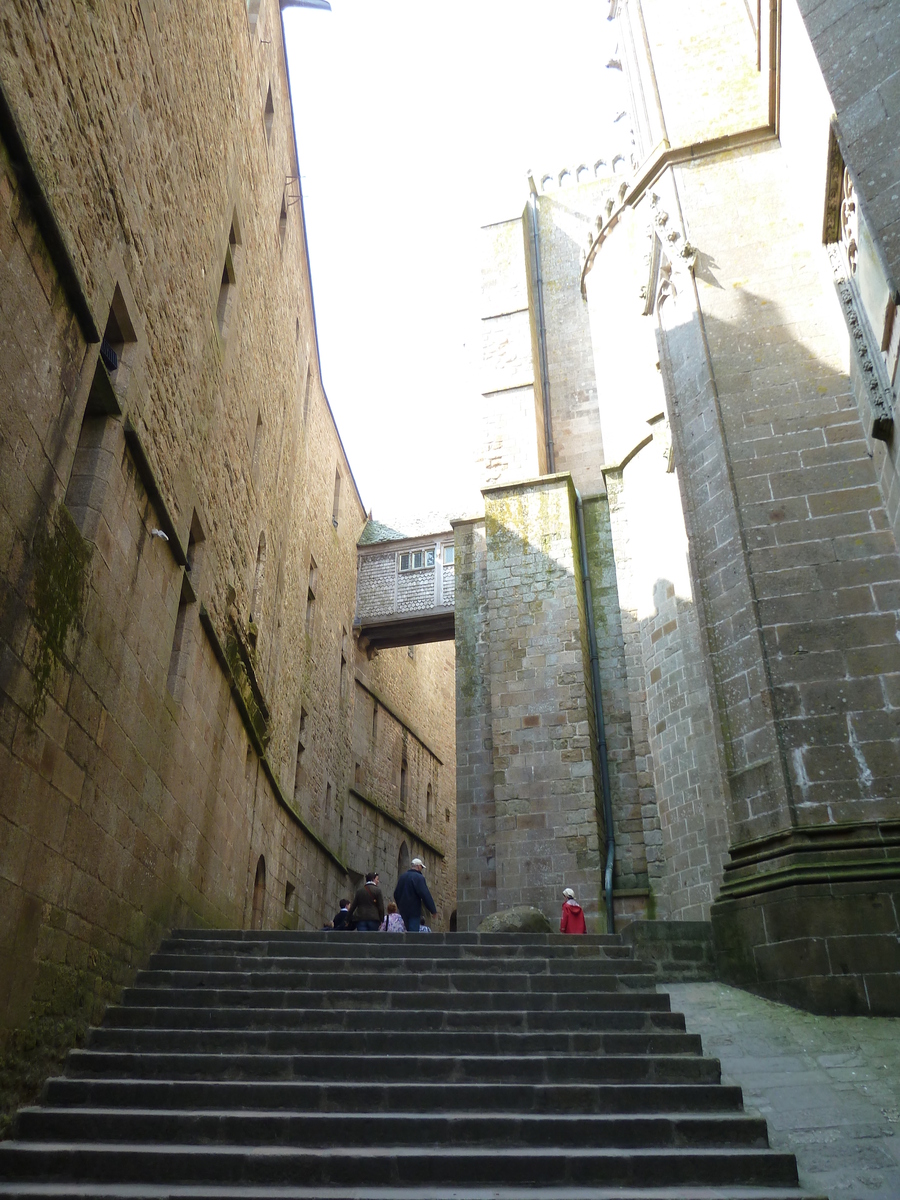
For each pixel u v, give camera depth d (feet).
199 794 34.91
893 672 28.12
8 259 17.12
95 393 22.79
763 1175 16.08
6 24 16.71
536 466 63.67
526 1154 16.21
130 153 25.05
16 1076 17.61
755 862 27.91
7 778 17.31
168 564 29.68
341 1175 15.88
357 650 89.20
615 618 56.44
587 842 48.42
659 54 43.32
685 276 37.76
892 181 23.71
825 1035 22.44
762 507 31.94
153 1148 16.48
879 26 25.07
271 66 52.39
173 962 26.37
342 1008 23.34
